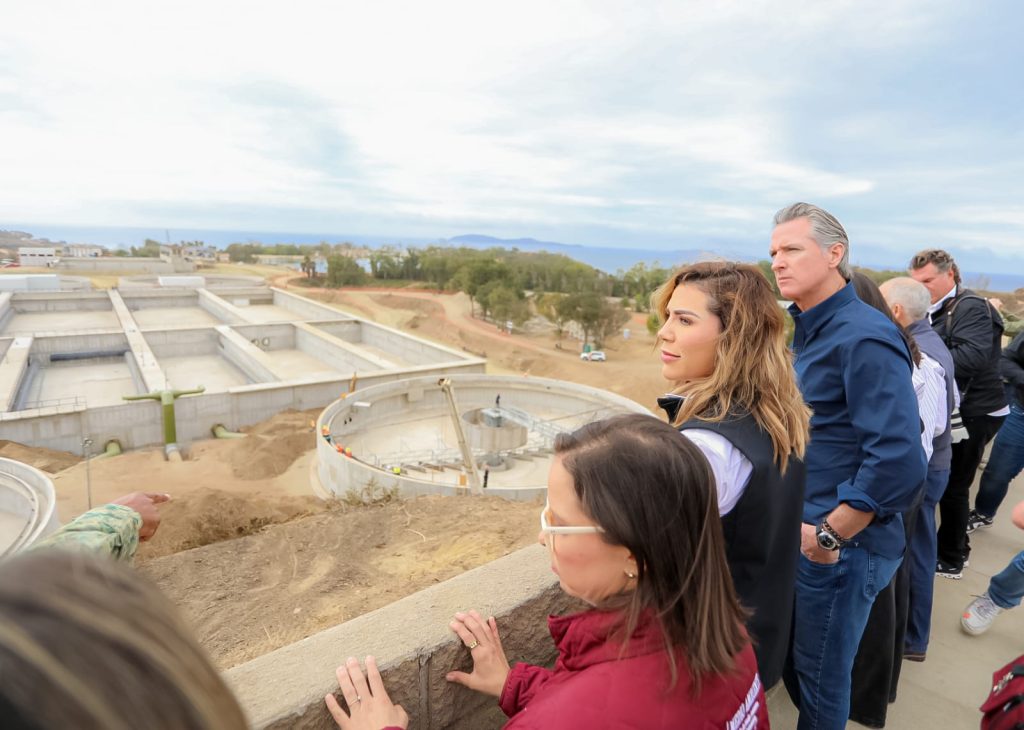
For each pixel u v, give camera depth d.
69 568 0.70
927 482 4.09
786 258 3.05
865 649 3.52
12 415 28.72
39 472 20.81
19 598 0.60
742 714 1.48
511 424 26.95
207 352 51.00
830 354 2.97
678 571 1.36
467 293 95.56
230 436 32.69
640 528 1.34
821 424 3.06
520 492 20.72
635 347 70.69
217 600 5.60
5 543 18.50
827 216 3.00
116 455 30.06
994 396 5.19
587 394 32.09
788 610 2.17
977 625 4.62
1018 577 4.31
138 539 2.17
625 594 1.49
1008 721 2.28
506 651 2.50
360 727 1.85
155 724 0.61
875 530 2.92
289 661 2.07
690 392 2.21
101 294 68.12
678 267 2.36
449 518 7.49
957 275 5.59
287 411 35.62
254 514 17.75
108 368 44.66
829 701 3.10
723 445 1.96
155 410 32.09
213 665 0.80
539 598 2.58
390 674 2.07
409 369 39.84
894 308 4.10
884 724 3.75
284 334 53.19
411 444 28.62
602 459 1.39
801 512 2.14
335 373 45.94
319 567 6.25
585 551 1.44
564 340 75.00
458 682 2.25
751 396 2.04
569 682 1.47
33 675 0.52
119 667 0.59
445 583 2.65
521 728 1.42
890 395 2.71
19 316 61.75
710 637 1.37
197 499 17.64
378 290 116.19
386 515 7.58
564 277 112.44
